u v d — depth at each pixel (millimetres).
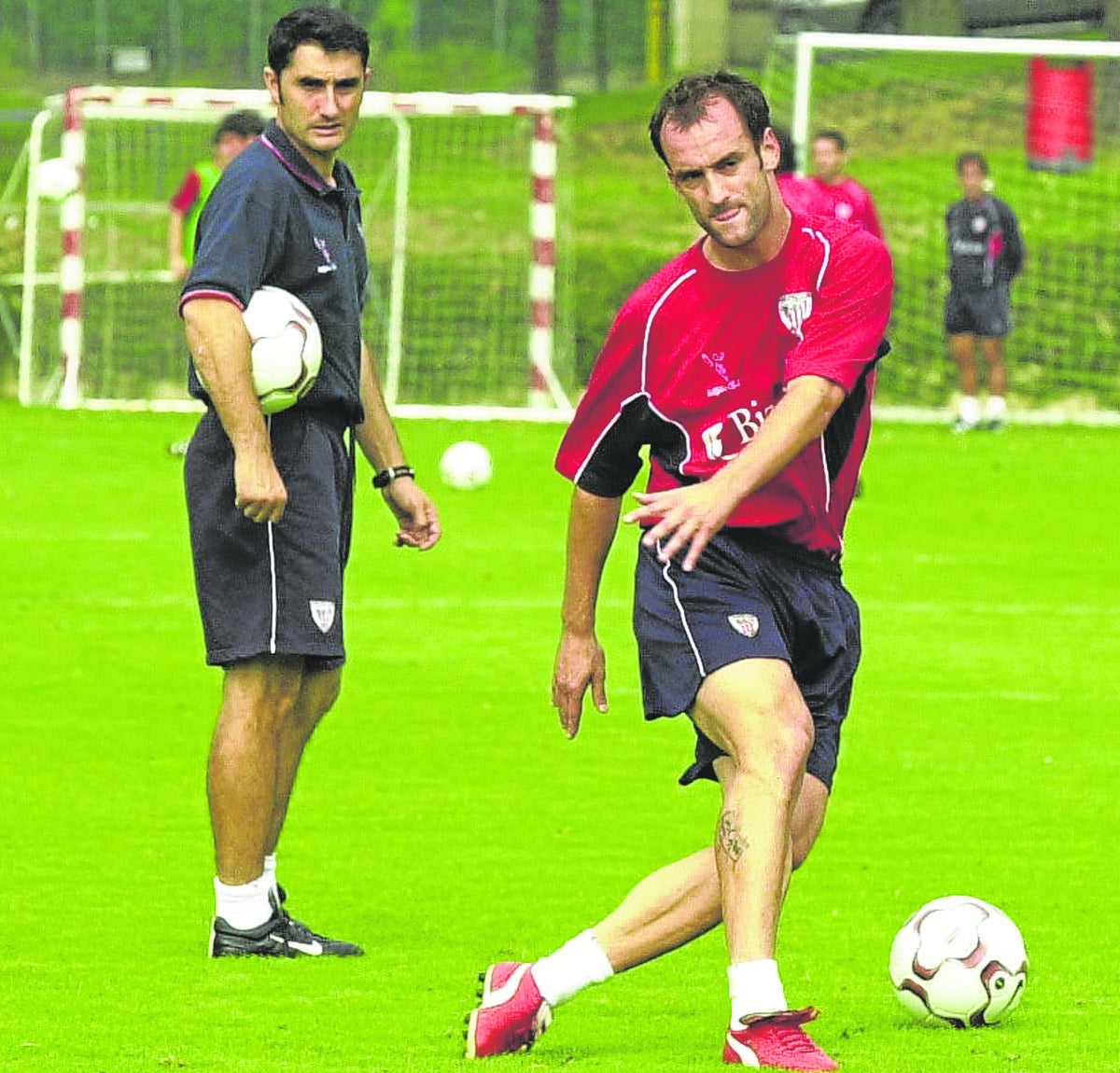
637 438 17969
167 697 35750
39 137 90812
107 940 21453
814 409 16703
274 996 19266
